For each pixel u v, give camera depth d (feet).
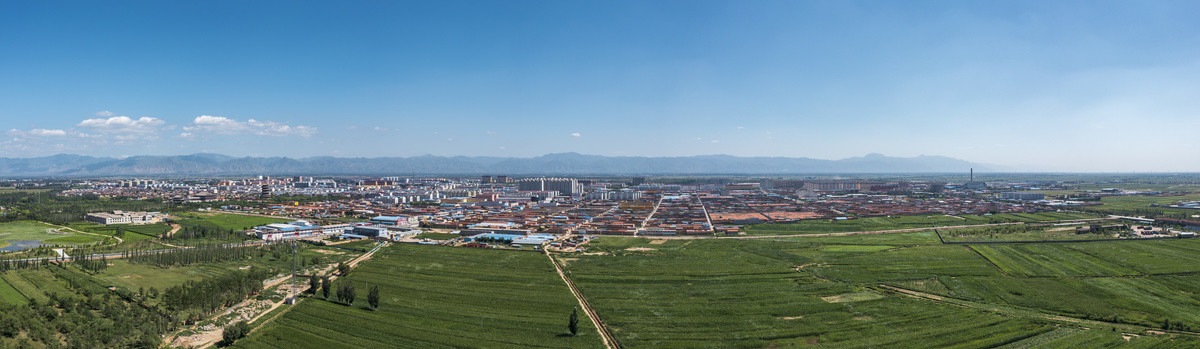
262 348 558.15
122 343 549.95
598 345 572.10
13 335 530.27
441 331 607.37
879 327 613.93
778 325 621.72
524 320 643.45
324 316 650.02
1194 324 621.31
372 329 612.29
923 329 607.78
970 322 628.28
